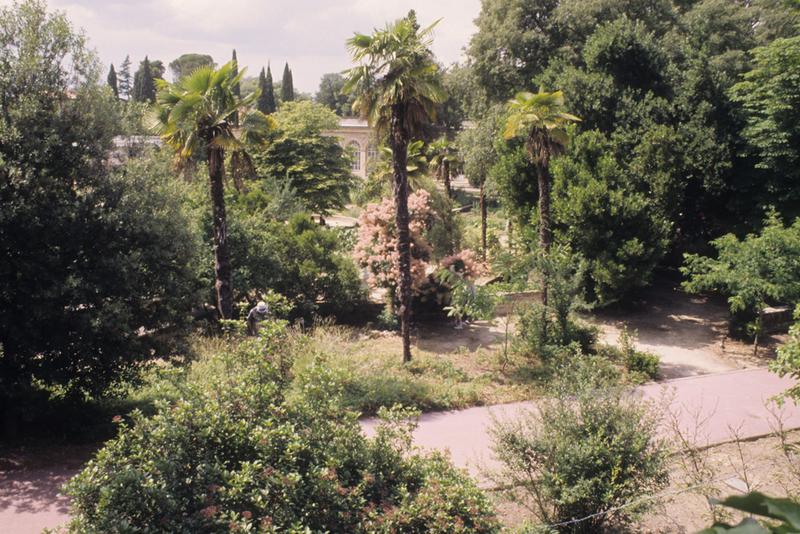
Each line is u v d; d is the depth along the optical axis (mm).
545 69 28094
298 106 45531
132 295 11062
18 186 9992
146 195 11453
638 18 30531
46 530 5996
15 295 10258
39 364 10594
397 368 15750
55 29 10648
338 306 21047
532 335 17062
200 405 6316
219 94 15500
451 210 24828
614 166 22281
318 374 7004
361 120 16391
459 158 34125
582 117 25078
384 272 20453
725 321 22141
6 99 10281
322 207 45219
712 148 23375
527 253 18312
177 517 5402
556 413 8297
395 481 6695
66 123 10602
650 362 16156
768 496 869
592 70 26109
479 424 12367
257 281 19359
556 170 22844
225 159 17250
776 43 20328
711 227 26219
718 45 28562
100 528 5156
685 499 9312
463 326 21125
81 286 10219
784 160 21141
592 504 7547
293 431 6266
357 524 5793
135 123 12203
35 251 10234
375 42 14914
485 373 15438
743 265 18234
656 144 23094
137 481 5414
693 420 12703
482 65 31547
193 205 19719
